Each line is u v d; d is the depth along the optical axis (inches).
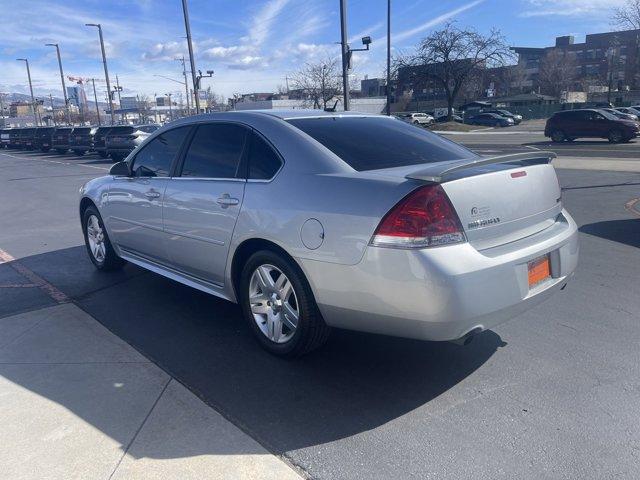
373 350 159.5
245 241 153.3
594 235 291.9
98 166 933.2
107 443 116.9
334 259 129.9
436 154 159.6
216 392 137.7
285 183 144.8
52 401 133.7
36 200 507.5
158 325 180.9
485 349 158.6
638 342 161.2
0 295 213.2
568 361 150.4
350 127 164.1
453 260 119.3
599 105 2568.9
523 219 138.9
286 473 107.4
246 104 1713.8
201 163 174.6
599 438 116.3
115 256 235.3
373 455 112.5
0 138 1715.1
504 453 112.1
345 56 741.9
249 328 176.7
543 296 138.9
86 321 184.5
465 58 2071.9
